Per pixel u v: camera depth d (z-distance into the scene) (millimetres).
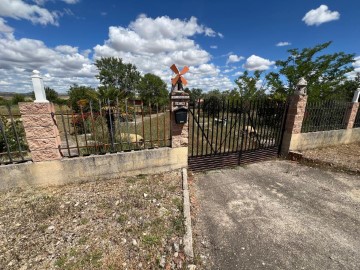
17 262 2174
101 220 2898
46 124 3551
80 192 3684
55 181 3857
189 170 4945
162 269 2166
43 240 2494
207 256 2453
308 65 10438
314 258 2463
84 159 3930
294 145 6172
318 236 2854
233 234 2857
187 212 3135
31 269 2092
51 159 3727
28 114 3416
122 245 2449
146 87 32969
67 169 3865
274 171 5203
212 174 4949
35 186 3768
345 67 10469
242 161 5566
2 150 4840
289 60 11516
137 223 2859
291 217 3293
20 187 3686
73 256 2264
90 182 4070
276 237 2816
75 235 2590
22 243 2443
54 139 3662
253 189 4230
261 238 2789
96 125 5578
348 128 7270
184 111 4297
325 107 6582
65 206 3219
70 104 3916
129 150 4379
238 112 5188
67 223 2818
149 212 3131
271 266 2336
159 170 4605
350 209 3553
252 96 16344
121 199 3477
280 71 11812
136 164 4363
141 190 3818
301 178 4809
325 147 6934
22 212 3053
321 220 3225
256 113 5555
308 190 4223
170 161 4652
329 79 10773
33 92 3422
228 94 20047
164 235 2641
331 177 4883
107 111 5227
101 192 3703
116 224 2822
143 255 2322
